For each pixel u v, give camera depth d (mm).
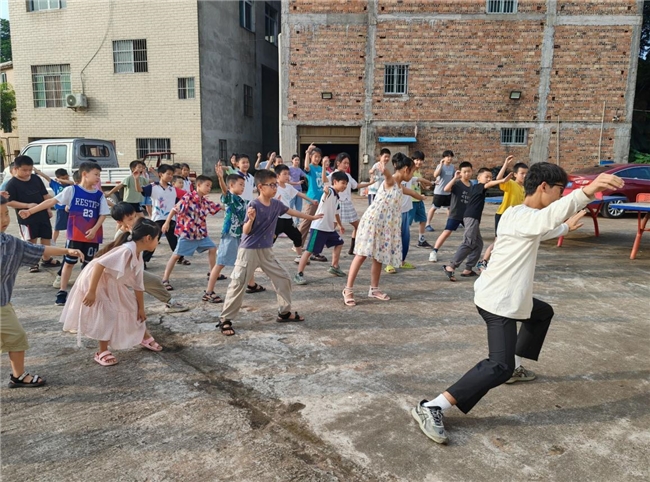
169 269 5320
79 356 3590
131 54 17656
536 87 15516
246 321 4344
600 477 2285
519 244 2592
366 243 4723
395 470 2320
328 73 15797
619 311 4750
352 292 4852
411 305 4844
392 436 2598
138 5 17312
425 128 15938
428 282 5746
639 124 19781
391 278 5926
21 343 3023
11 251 2945
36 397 2977
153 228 3529
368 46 15594
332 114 16016
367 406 2896
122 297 3496
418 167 7641
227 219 4789
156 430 2625
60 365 3434
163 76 17547
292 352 3666
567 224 2676
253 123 22156
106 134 18188
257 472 2291
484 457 2432
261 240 4004
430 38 15438
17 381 3094
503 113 15727
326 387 3123
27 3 17984
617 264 6719
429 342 3881
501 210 5898
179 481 2219
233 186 4707
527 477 2279
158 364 3455
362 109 15953
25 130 18703
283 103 15984
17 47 18250
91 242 4902
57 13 17828
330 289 5402
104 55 17766
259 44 22344
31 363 3461
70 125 18359
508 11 15234
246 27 20953
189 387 3117
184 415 2779
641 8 14906
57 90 18328
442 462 2387
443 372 3350
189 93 17547
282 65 15789
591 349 3803
